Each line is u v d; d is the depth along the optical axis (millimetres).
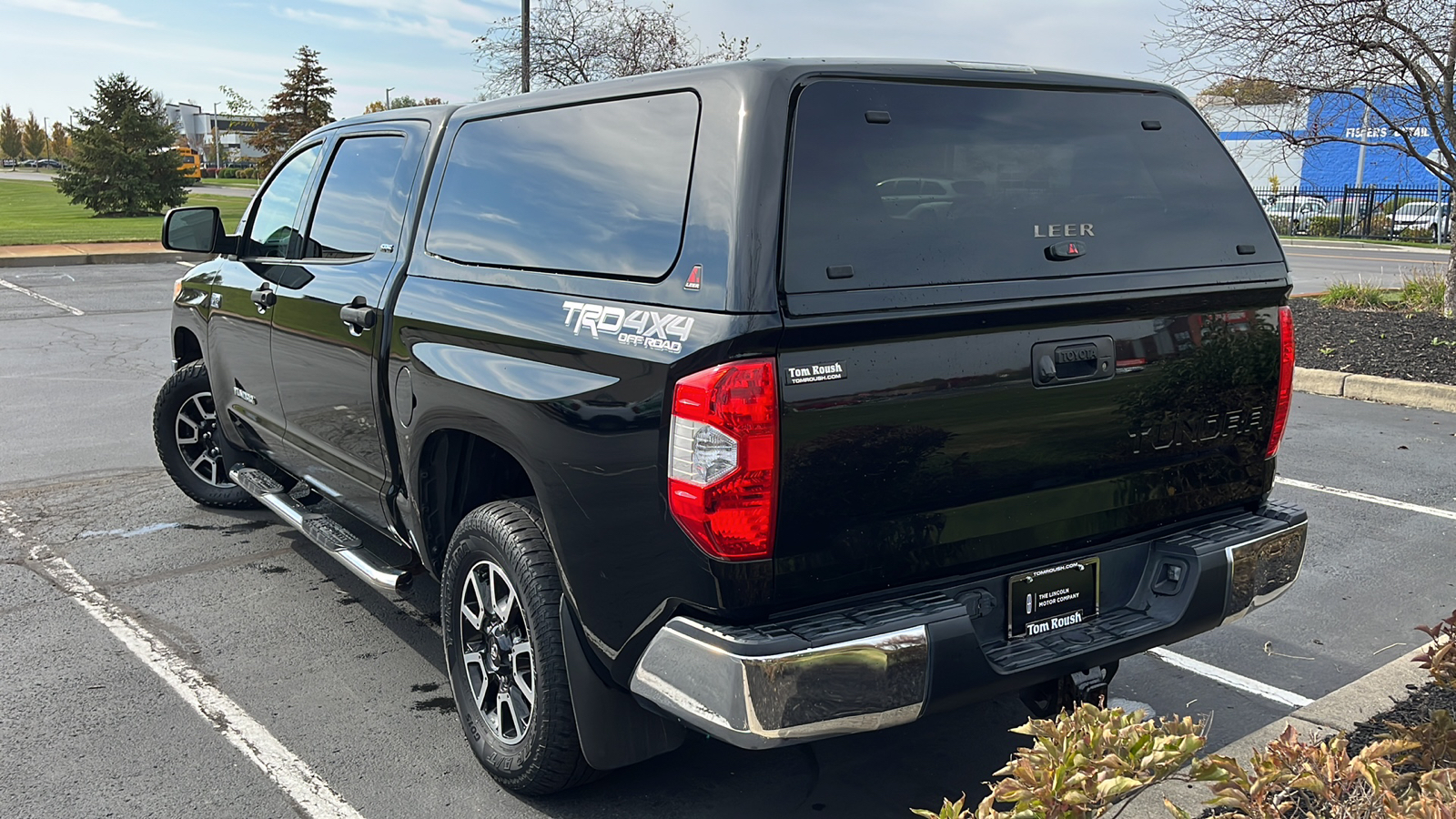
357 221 4184
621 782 3334
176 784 3305
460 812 3168
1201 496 3164
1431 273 14125
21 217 34719
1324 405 8789
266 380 4820
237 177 87812
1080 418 2834
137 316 14484
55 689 3934
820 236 2482
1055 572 2896
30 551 5430
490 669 3305
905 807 3176
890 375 2520
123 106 38875
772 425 2385
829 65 2643
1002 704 3812
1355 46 10188
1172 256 3031
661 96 2826
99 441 7621
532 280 3059
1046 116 2957
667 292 2570
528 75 20703
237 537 5648
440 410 3320
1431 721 2828
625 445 2602
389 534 4113
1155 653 4234
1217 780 2209
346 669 4129
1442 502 6062
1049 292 2738
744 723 2402
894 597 2656
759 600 2457
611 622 2758
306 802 3219
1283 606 4668
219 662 4184
